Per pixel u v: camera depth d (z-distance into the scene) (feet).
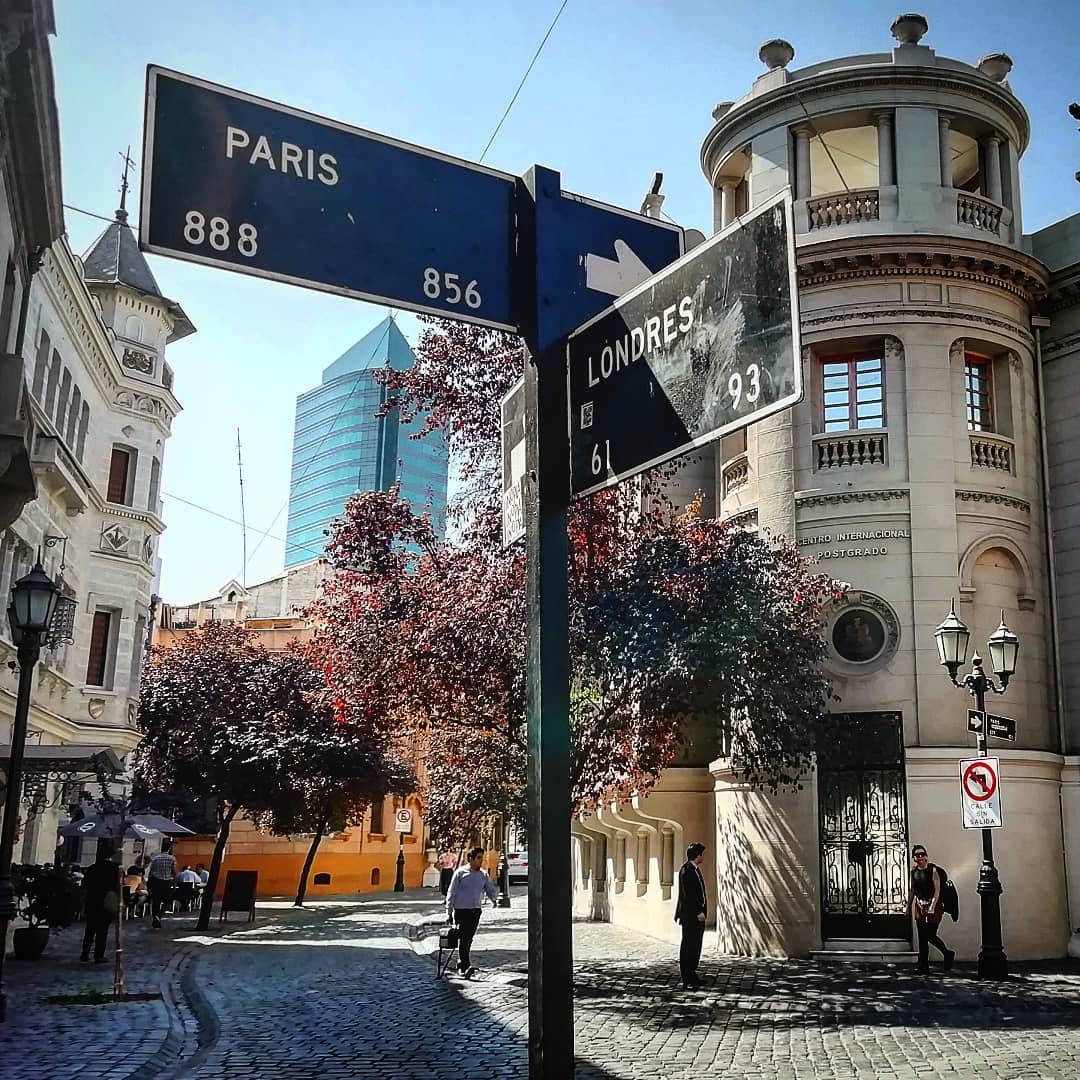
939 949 56.80
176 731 111.24
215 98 13.39
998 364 66.80
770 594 53.52
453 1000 46.65
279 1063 33.86
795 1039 36.91
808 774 61.21
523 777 61.67
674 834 75.00
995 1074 31.42
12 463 40.14
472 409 60.59
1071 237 67.97
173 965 61.11
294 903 122.83
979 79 67.21
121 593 91.50
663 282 13.64
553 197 15.05
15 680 65.82
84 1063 32.78
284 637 158.61
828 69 68.49
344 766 112.47
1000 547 63.87
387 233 14.15
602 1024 39.75
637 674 50.93
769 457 66.39
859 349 66.13
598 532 54.49
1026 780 60.59
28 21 37.11
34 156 44.86
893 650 61.98
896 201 65.72
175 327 101.14
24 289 52.54
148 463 95.30
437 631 52.90
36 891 63.52
